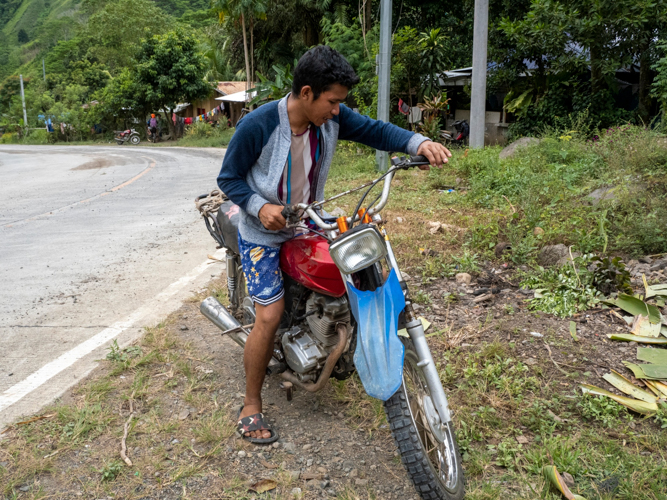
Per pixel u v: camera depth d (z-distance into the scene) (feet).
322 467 8.52
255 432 9.14
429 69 48.78
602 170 23.59
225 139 94.58
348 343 8.96
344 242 7.02
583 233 16.53
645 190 19.53
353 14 76.74
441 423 7.75
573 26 39.88
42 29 428.56
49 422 9.52
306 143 8.45
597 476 7.96
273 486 8.08
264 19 85.66
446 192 25.25
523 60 47.03
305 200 8.95
